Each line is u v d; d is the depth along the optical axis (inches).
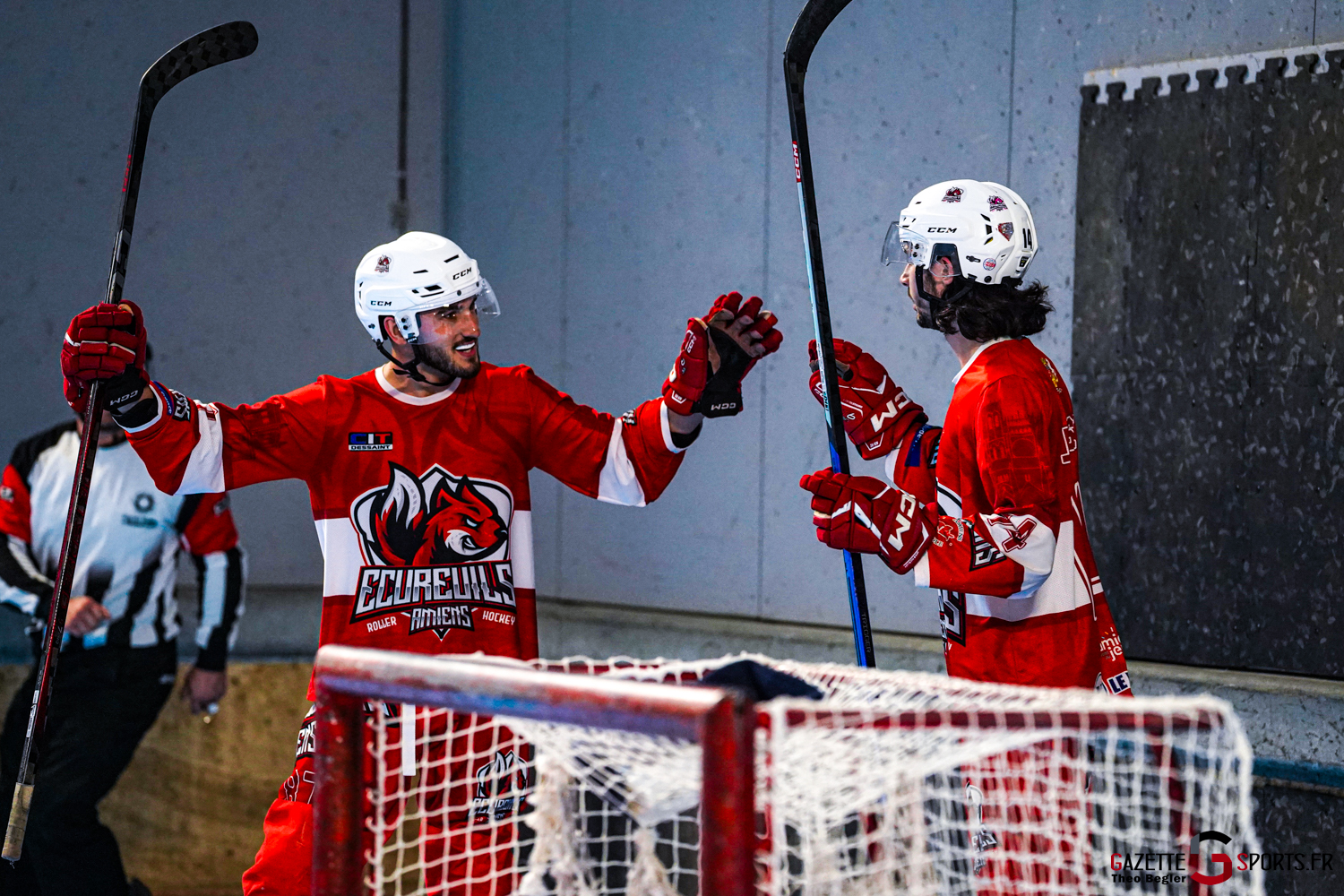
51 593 526.6
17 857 334.3
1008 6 559.2
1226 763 239.0
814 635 609.0
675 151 671.1
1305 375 478.3
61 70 701.9
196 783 642.8
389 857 489.1
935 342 585.6
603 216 700.7
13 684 628.7
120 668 534.3
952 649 360.8
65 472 543.2
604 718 175.8
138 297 717.9
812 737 209.8
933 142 583.8
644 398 687.7
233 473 341.1
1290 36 484.7
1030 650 347.3
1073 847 282.0
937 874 281.6
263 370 743.1
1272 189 482.9
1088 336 530.9
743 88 644.7
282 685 669.9
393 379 355.9
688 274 668.1
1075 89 541.6
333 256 753.0
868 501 346.6
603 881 244.2
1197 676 495.8
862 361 403.2
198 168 726.5
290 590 721.6
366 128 754.8
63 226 703.7
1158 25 517.3
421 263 340.8
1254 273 488.1
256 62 733.9
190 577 703.1
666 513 681.6
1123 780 374.9
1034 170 554.6
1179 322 507.5
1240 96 489.4
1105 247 525.3
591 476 363.3
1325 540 475.8
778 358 637.9
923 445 392.5
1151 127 511.2
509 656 350.9
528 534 363.6
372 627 343.9
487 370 366.0
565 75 713.0
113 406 329.1
